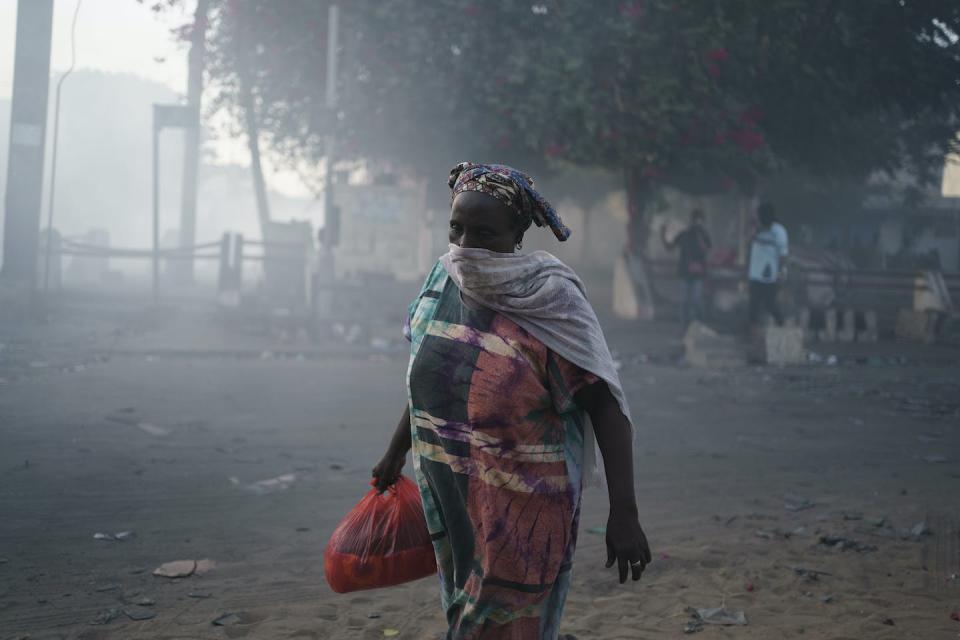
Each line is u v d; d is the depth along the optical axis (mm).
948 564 4285
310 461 6148
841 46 13562
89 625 3443
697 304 14750
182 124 14258
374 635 3449
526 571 2105
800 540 4723
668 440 7176
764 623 3619
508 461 2102
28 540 4387
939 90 14133
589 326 2127
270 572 4098
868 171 17375
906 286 16391
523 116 13086
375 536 2539
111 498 5137
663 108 13055
